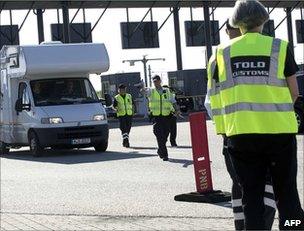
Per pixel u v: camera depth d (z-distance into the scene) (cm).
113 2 10638
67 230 1791
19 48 4466
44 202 2355
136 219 1923
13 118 4672
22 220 1989
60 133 4266
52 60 4381
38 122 4284
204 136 2233
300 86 4750
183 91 12681
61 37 11056
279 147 1095
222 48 1146
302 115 4822
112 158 3981
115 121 10719
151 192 2478
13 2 9900
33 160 4144
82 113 4350
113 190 2583
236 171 1130
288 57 1102
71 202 2325
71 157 4222
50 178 3102
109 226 1825
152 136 6075
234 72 1112
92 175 3142
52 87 4441
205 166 2233
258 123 1083
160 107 3647
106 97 4634
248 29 1142
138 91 11781
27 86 4425
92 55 4488
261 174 1118
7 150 4966
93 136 4378
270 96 1091
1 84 4894
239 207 1445
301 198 2058
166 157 3675
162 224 1820
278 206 1134
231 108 1111
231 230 1686
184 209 2066
